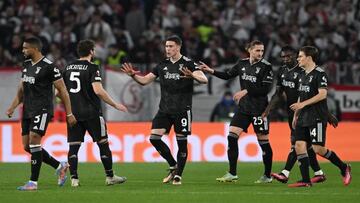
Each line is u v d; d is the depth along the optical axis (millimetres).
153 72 32438
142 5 65562
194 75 31078
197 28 60469
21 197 27156
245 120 32938
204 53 57531
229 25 62219
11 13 60750
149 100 50625
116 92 50312
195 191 29281
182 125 31953
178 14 62000
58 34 58531
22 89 30500
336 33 60781
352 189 30188
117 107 30422
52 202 25969
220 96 51500
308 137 31062
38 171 29438
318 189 30109
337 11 63156
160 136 32375
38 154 29266
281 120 51781
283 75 32938
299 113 30844
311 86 30703
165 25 61219
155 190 29594
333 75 53281
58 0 62062
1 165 43406
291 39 59312
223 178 33125
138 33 62438
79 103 30484
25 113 29438
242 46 56750
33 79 28891
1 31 58656
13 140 46562
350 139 47094
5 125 46625
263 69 32562
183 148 32094
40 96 29109
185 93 31953
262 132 32938
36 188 29531
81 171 39406
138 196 27547
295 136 31016
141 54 56438
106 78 50156
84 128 31031
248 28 61594
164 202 26016
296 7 62969
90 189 29844
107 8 62469
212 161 46469
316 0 63281
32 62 29125
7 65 56531
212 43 56938
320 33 59844
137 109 50562
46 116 29172
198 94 51406
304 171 30891
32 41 28859
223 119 51188
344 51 58000
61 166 30969
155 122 32375
